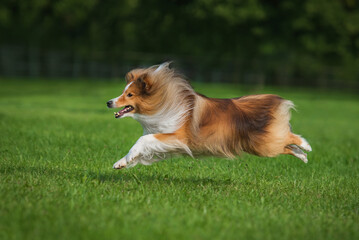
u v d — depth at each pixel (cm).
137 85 912
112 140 1439
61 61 6150
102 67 6212
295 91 5472
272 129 929
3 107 2489
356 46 4844
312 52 4994
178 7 4959
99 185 900
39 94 3641
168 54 5959
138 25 5550
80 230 636
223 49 5100
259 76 5738
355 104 4375
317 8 4422
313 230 701
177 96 905
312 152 1457
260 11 4344
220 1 4381
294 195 920
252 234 665
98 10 5762
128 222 678
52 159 1151
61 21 5950
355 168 1267
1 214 686
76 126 1733
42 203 745
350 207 860
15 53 6025
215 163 1191
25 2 5569
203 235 646
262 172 1139
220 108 914
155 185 933
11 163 1068
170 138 895
